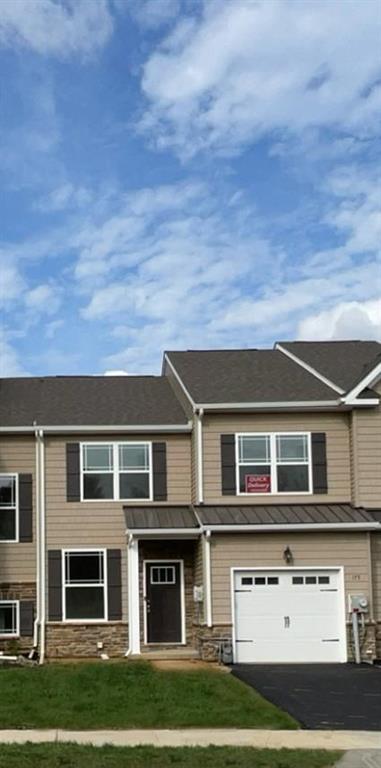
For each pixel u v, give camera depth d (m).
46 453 26.23
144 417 26.83
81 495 26.14
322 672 21.02
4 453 26.28
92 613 25.53
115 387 29.67
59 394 28.83
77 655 25.14
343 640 23.78
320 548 24.19
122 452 26.48
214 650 23.42
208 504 25.42
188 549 25.80
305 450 25.89
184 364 29.59
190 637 25.45
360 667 22.30
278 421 25.97
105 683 17.84
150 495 26.34
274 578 24.00
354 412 25.59
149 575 25.67
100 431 26.27
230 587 23.78
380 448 25.44
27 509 26.12
